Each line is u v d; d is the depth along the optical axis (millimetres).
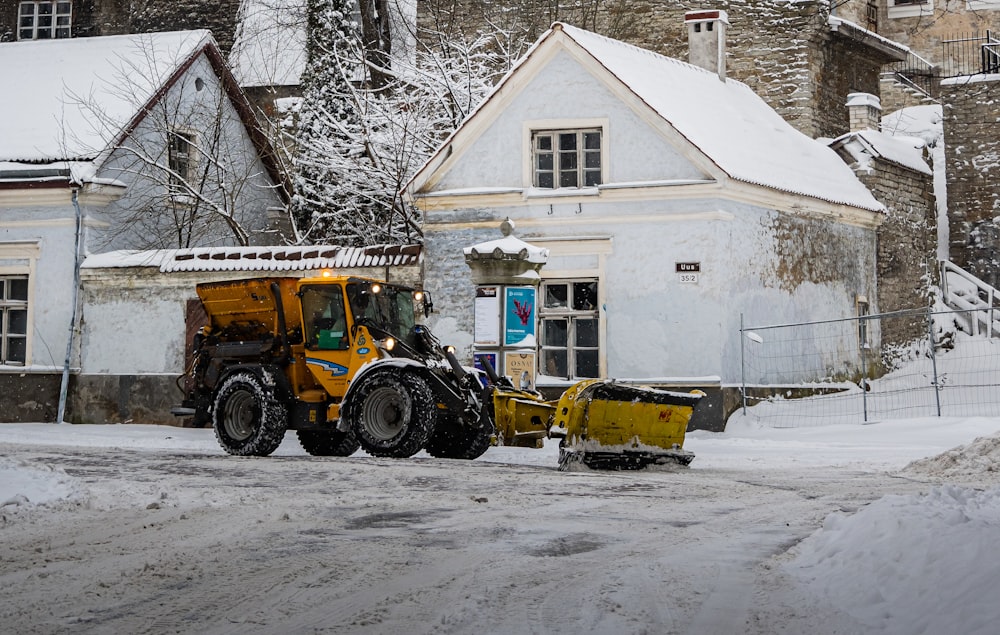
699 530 9820
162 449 18781
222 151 29781
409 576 7871
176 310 24906
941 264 32438
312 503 11383
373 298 17234
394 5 35219
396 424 16281
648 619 6691
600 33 33750
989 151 32719
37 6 42344
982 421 20125
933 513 8305
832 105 32531
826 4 31859
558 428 14789
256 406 17359
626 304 22562
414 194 23766
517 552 8758
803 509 11109
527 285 20219
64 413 25562
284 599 7227
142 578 7820
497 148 23469
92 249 26109
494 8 34156
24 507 10867
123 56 29266
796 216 24625
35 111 27797
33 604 7109
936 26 42375
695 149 22156
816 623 6566
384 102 27703
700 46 28750
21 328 26203
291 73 36188
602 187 22688
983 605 6211
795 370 24078
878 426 20703
